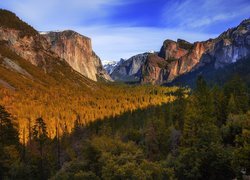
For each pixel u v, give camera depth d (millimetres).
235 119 64438
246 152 43312
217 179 45625
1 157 66188
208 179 46125
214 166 45375
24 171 68750
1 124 78562
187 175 45969
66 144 119875
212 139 49906
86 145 56500
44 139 94500
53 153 105312
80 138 134625
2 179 64562
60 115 184625
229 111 85312
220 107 86875
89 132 144500
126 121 155750
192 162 46531
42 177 78375
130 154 49500
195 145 48781
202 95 88562
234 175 45125
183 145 62656
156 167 44719
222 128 63219
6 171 66812
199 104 86312
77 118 185000
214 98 93312
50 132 149375
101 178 47875
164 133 79438
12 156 69500
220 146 47375
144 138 87250
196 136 51688
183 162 47719
